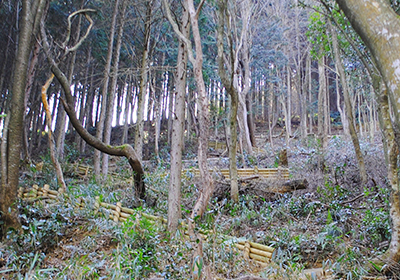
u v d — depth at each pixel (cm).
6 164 581
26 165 1113
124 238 471
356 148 757
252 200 739
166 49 1290
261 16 1692
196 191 764
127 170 1071
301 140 1786
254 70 1823
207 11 1236
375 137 1870
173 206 557
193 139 2127
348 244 440
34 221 530
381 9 146
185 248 430
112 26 1191
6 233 544
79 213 625
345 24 709
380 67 144
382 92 411
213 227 431
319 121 1207
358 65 838
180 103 605
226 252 428
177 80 616
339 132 2480
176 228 542
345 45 811
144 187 774
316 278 335
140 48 1396
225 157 1421
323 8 799
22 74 607
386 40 140
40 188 800
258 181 809
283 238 471
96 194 730
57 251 516
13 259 456
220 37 589
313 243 452
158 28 1222
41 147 1998
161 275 375
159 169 1021
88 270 383
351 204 664
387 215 488
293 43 2388
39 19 645
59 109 1927
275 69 1917
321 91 1213
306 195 709
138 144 1101
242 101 1416
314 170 975
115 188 885
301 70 2798
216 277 354
